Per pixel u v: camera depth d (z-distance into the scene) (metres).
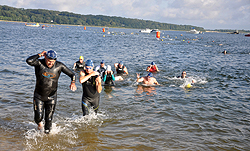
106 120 6.16
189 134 5.52
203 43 53.62
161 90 9.88
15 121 5.72
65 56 19.00
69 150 4.47
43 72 4.71
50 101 5.00
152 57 21.80
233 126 6.18
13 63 13.57
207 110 7.42
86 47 28.52
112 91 9.37
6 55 16.73
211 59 22.22
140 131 5.55
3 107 6.57
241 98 9.01
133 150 4.59
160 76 12.97
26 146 4.54
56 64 4.89
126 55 22.27
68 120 6.02
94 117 6.28
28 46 25.36
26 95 7.83
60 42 34.56
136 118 6.43
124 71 13.04
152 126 5.89
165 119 6.45
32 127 5.47
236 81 12.23
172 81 11.75
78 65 13.31
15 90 8.29
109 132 5.42
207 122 6.37
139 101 8.11
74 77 5.09
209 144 5.05
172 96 8.97
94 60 17.69
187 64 18.11
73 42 36.12
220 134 5.62
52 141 4.82
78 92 8.72
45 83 4.77
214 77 13.12
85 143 4.80
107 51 24.95
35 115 4.92
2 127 5.32
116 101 7.98
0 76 10.20
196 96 9.08
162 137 5.27
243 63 20.12
